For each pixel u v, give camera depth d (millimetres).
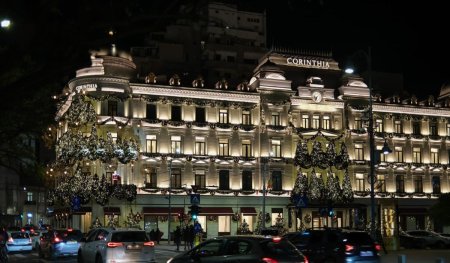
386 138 74250
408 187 75125
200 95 66938
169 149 65000
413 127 77250
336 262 25031
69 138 59875
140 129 63781
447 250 49375
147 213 62406
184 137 65812
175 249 50406
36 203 106125
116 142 60781
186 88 66188
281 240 17500
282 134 69312
